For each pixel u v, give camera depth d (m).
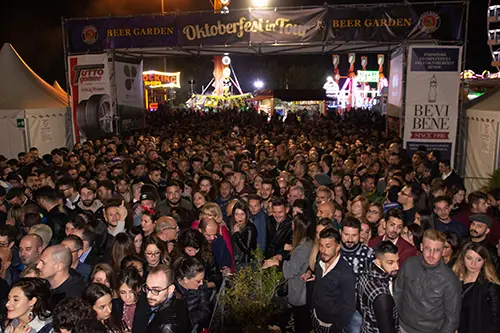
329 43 15.20
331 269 4.49
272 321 5.18
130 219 6.74
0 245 5.29
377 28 14.88
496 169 11.71
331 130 18.97
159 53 18.20
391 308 3.96
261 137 16.27
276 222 6.68
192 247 5.02
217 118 29.23
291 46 16.81
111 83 16.86
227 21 15.37
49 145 17.19
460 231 6.54
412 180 9.11
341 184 8.10
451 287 4.23
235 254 6.33
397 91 16.88
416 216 6.04
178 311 3.80
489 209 6.94
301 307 5.49
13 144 16.31
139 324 3.91
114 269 4.81
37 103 17.25
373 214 6.36
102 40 16.22
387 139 16.05
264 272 5.07
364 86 50.12
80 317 3.33
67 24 16.41
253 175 9.65
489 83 23.94
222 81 50.56
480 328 4.54
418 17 14.63
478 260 4.53
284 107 46.22
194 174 10.08
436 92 14.27
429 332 4.31
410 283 4.40
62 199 7.31
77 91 16.91
